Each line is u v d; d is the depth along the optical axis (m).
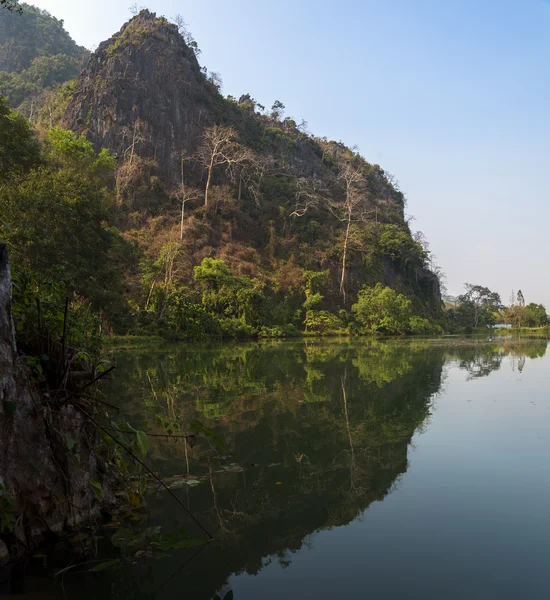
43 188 14.12
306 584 2.38
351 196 62.31
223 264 42.31
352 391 8.84
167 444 5.05
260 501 3.51
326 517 3.22
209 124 65.88
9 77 91.75
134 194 51.53
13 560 2.62
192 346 25.30
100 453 3.63
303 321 47.97
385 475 4.09
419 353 20.67
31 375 3.07
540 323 84.50
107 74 60.94
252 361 15.61
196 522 3.15
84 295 15.33
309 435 5.47
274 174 68.50
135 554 2.71
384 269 63.91
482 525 3.08
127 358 16.56
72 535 2.93
